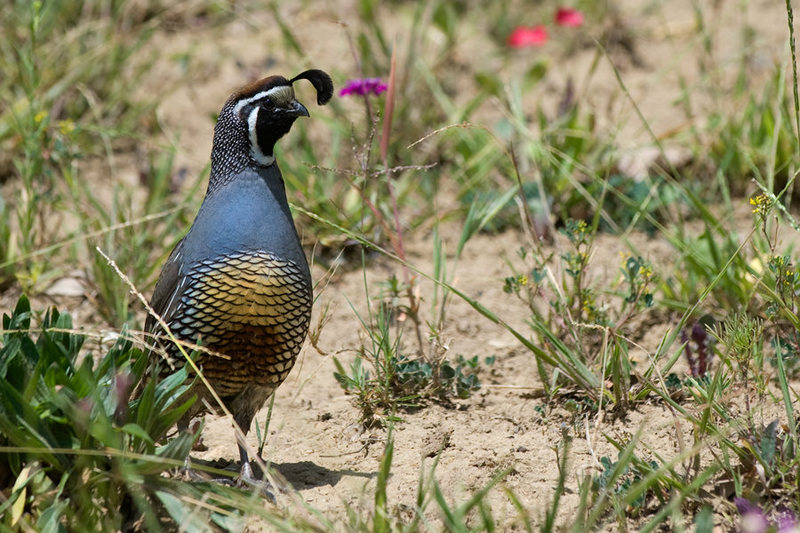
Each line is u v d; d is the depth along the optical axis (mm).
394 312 10547
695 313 9750
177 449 6926
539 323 9109
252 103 7699
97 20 15320
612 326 9156
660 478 7191
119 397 6711
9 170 13023
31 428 6707
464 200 12422
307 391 9445
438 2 15781
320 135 13617
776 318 9234
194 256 7578
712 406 7617
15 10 14828
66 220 12328
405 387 9023
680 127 12445
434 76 14492
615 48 15586
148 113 13969
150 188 12266
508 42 14789
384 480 6793
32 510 6906
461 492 7582
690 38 15602
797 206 11945
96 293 10945
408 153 12883
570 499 7480
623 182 12070
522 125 11500
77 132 12242
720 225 10188
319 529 6613
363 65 13953
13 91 13703
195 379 7430
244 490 7254
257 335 7516
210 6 16328
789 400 7562
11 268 11242
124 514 7098
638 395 8547
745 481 7273
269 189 7719
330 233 11516
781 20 15523
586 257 9438
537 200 12023
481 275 11430
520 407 8953
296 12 16484
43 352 7012
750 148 11992
